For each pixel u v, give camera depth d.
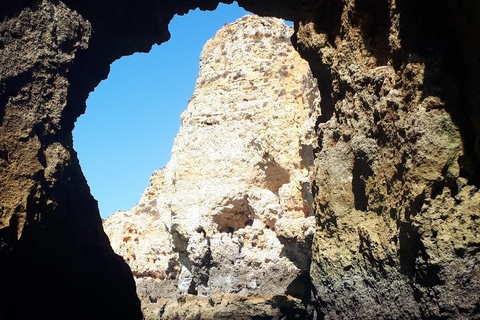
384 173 21.70
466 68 19.02
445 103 19.39
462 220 18.53
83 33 27.52
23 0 26.19
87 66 29.17
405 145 20.19
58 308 26.89
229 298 49.62
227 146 55.25
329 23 25.34
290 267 48.34
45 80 26.38
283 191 47.88
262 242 51.50
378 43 23.03
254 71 57.56
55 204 26.30
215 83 59.62
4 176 24.84
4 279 24.48
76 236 28.16
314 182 25.78
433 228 18.94
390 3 21.56
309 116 47.88
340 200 24.20
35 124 25.91
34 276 25.78
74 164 29.47
